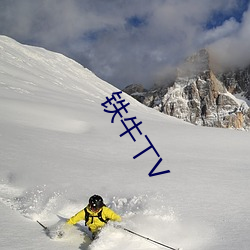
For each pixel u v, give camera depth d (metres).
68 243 5.62
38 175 10.52
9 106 27.86
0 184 9.34
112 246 5.41
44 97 41.59
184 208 7.71
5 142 15.57
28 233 5.85
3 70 57.19
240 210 7.64
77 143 18.00
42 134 19.33
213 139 23.67
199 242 5.73
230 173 12.49
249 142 23.30
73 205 7.73
